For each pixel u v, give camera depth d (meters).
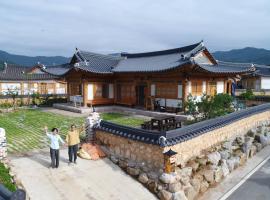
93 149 10.98
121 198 8.23
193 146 10.66
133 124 16.97
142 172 9.51
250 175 11.59
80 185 8.56
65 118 19.34
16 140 12.77
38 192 7.86
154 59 24.88
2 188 3.56
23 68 41.19
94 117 12.00
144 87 22.80
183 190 8.77
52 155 9.41
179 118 18.08
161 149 9.05
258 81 41.25
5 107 24.55
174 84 20.09
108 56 27.41
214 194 9.63
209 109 14.74
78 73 23.47
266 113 21.42
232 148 13.55
